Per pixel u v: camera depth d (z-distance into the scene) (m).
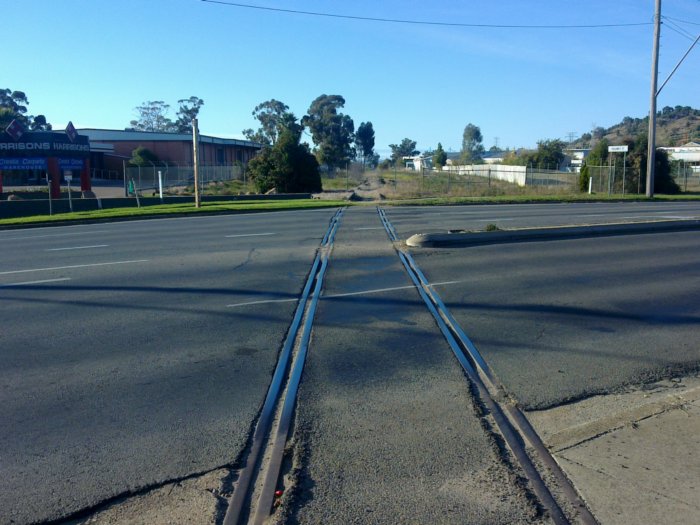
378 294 11.21
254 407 6.30
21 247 18.73
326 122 98.62
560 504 4.43
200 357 7.86
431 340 8.47
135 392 6.73
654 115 39.25
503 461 5.05
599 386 6.86
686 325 9.30
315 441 5.45
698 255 15.45
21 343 8.55
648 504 4.41
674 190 48.41
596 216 25.55
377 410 6.12
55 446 5.50
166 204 37.50
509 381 6.97
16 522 4.35
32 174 67.62
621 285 11.95
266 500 4.55
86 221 27.89
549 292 11.36
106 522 4.35
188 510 4.46
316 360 7.66
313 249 16.75
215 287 11.99
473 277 12.70
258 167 53.22
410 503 4.45
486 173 78.88
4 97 100.19
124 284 12.39
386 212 29.22
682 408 6.11
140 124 126.94
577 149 133.00
